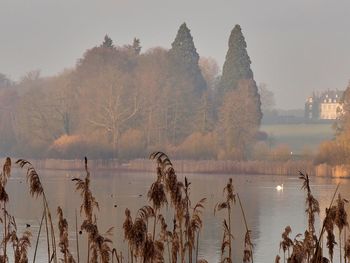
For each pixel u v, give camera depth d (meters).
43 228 80.81
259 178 181.00
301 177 26.91
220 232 81.19
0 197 24.20
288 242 29.47
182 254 24.69
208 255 65.12
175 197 22.42
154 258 21.69
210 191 138.12
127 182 163.38
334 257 58.19
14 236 27.92
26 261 27.42
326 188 144.12
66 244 27.08
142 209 22.73
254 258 64.56
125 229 21.83
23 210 101.06
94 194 131.00
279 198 126.69
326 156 183.12
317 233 70.69
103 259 25.59
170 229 72.69
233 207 110.31
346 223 23.91
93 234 25.47
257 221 93.19
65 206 106.25
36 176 23.92
